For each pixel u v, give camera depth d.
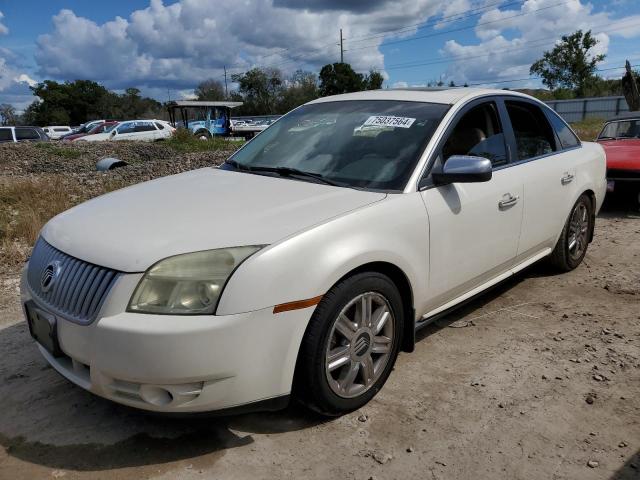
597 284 4.87
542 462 2.58
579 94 65.56
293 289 2.54
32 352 3.69
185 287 2.43
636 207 7.98
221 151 16.55
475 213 3.55
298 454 2.64
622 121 8.60
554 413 2.95
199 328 2.36
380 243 2.88
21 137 23.83
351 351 2.87
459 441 2.73
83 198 9.14
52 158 16.70
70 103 88.00
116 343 2.39
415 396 3.12
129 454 2.65
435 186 3.32
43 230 3.16
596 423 2.86
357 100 4.08
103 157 17.20
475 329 3.99
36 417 2.96
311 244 2.63
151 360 2.36
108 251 2.58
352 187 3.21
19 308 4.43
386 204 3.02
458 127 3.62
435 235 3.25
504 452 2.64
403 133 3.51
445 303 3.61
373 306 2.99
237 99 82.56
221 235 2.59
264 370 2.52
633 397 3.09
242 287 2.44
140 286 2.45
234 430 2.83
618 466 2.54
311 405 2.79
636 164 7.21
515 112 4.31
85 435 2.80
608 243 6.20
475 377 3.32
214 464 2.58
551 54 66.62
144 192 3.38
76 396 3.15
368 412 2.97
